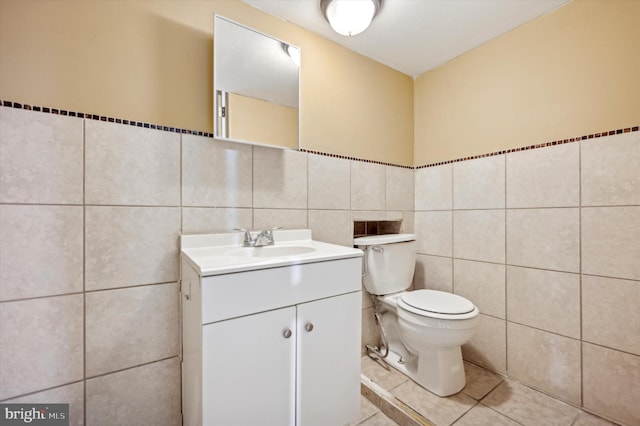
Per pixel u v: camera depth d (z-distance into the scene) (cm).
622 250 113
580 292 124
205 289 74
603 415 117
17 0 84
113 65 98
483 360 158
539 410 123
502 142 151
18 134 84
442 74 181
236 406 79
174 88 109
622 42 113
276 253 121
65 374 90
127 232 100
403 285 169
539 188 137
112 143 97
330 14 128
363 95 170
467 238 166
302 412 92
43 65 87
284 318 88
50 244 88
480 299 160
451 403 127
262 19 131
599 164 119
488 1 127
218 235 116
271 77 128
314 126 148
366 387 140
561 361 129
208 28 117
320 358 96
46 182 87
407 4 128
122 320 99
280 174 136
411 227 194
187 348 97
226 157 121
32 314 86
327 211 152
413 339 136
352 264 105
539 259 137
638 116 110
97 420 95
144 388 103
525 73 142
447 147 178
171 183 108
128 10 101
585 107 123
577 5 125
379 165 177
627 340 112
